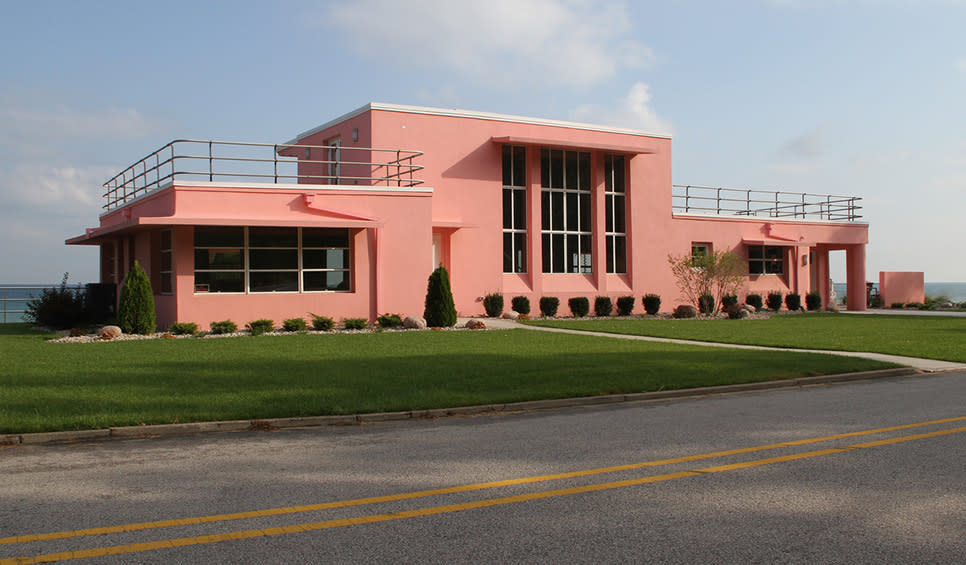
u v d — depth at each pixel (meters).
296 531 5.07
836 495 5.93
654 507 5.61
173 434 8.62
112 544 4.81
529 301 28.70
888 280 42.34
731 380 12.65
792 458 7.21
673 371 13.33
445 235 27.39
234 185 21.25
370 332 20.97
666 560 4.55
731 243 35.12
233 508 5.61
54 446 7.98
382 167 26.11
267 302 21.88
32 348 16.14
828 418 9.54
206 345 16.84
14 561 4.52
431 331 21.42
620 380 12.23
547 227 29.78
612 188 31.55
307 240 22.50
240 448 7.86
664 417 9.73
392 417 9.56
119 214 26.39
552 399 10.80
